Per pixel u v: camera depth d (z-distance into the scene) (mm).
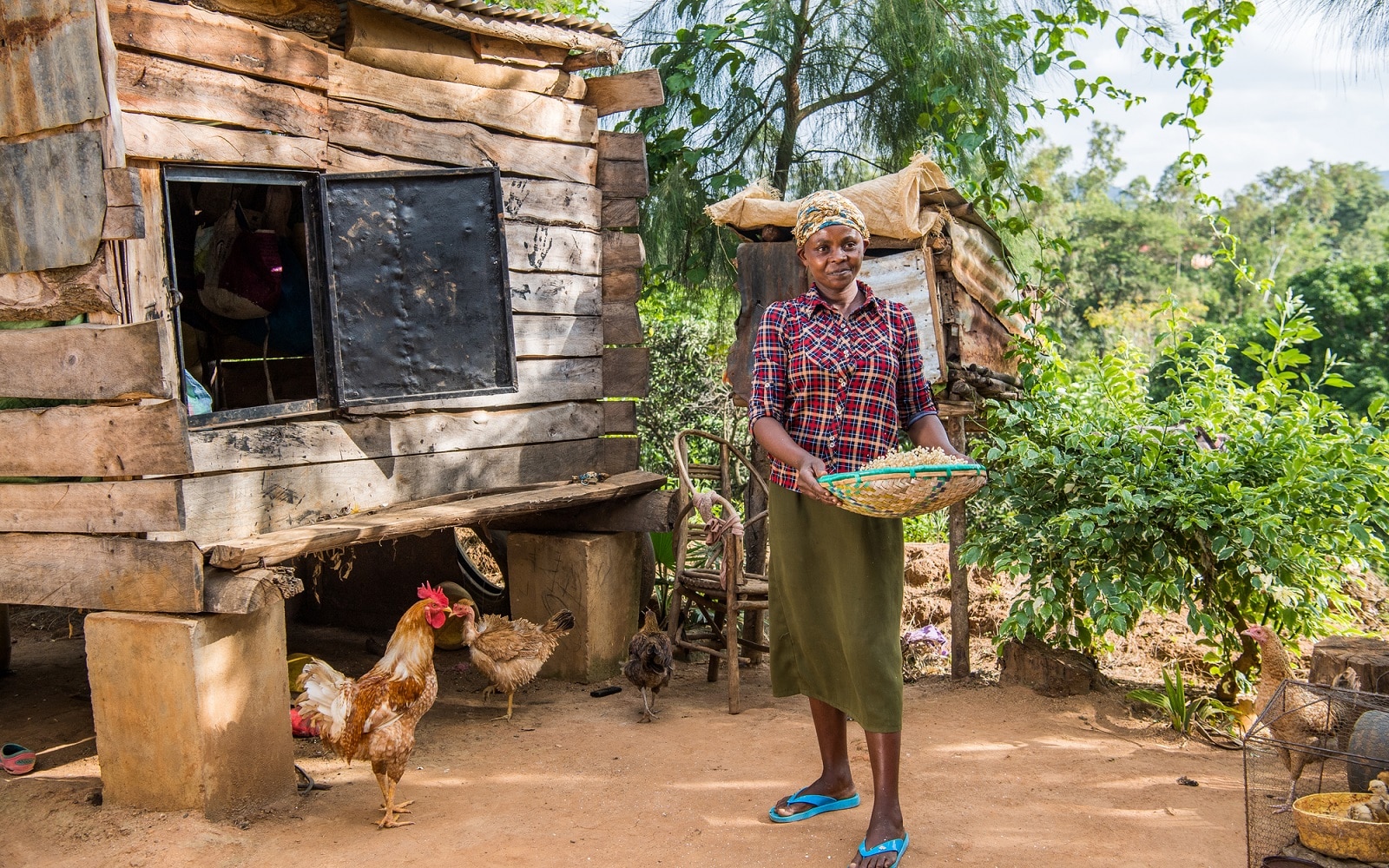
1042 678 5629
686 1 7961
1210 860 3508
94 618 4090
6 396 4250
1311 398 5938
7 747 4676
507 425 6023
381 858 3645
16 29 4129
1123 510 5492
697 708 5594
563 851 3678
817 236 3520
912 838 3686
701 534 6371
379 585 7402
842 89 7953
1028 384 6617
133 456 4004
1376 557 6258
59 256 4133
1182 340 6652
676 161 7941
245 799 4121
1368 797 3330
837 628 3523
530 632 5488
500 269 5629
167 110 4285
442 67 5535
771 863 3525
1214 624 5348
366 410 5199
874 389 3525
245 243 5781
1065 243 7215
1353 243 53156
